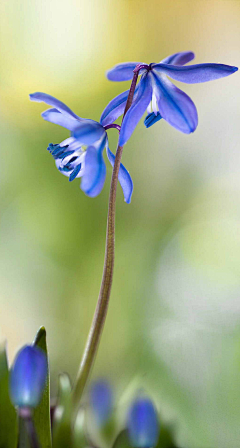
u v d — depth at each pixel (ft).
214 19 2.01
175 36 2.03
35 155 1.86
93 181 0.66
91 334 0.67
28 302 1.77
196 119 0.68
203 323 1.61
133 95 0.70
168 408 0.71
